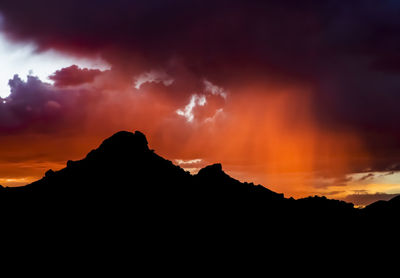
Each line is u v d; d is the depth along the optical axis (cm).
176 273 5212
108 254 5362
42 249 5347
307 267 5653
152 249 5553
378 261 5856
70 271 5034
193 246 5747
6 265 5016
